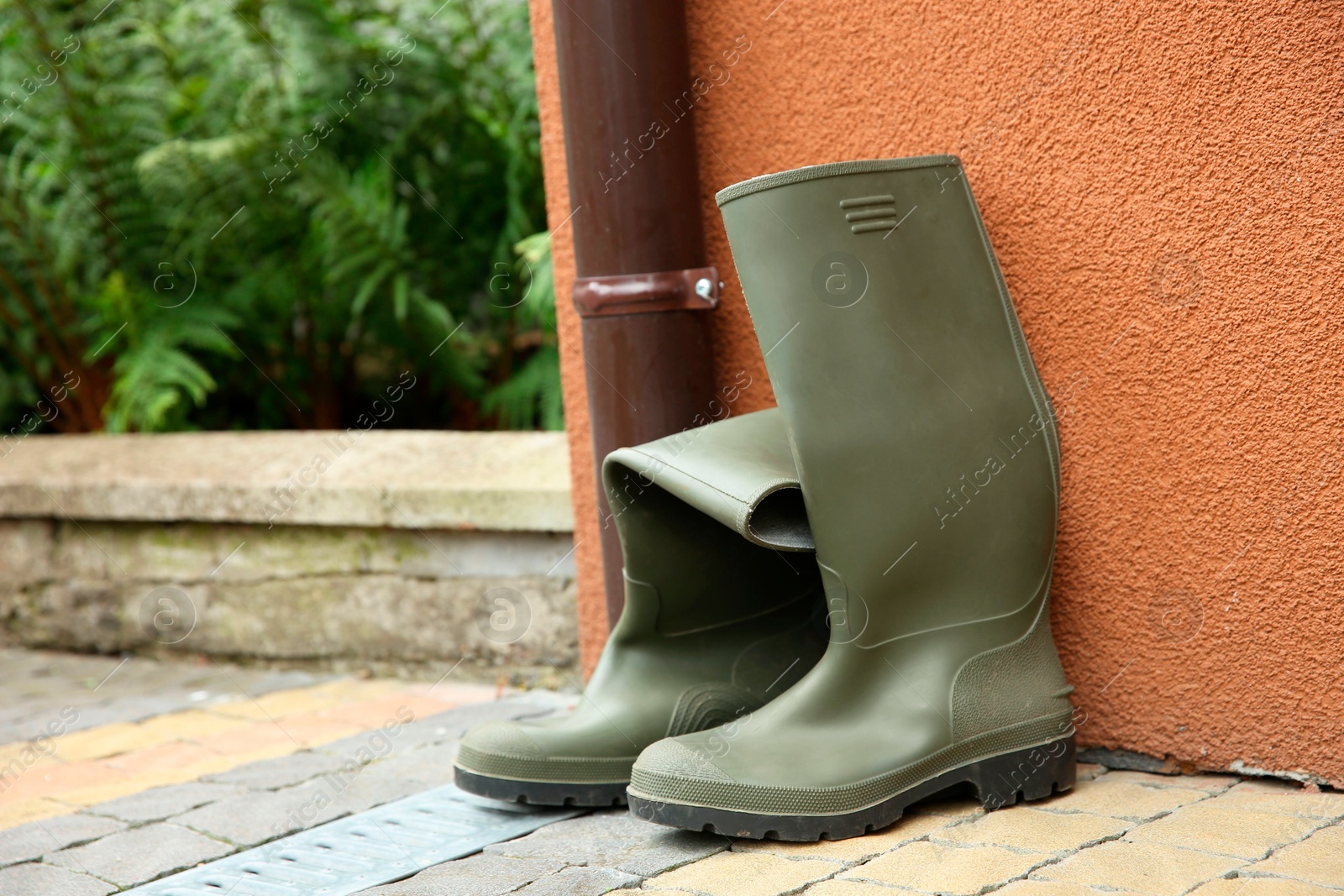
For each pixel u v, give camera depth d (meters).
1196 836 1.39
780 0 1.94
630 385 1.99
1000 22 1.72
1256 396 1.56
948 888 1.27
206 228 3.62
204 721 2.49
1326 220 1.49
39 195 3.71
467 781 1.69
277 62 3.67
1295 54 1.49
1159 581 1.67
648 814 1.50
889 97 1.84
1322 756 1.55
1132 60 1.61
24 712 2.70
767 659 1.80
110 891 1.53
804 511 1.65
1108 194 1.65
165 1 3.92
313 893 1.44
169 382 3.57
